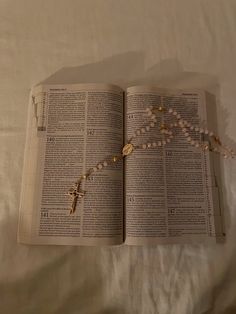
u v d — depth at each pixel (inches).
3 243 14.1
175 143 15.1
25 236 14.0
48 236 13.9
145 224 14.0
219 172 15.1
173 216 14.2
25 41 17.5
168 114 15.4
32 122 15.4
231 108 16.1
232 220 14.5
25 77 16.8
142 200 14.2
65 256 13.9
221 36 17.5
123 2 18.3
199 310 13.1
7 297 13.3
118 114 15.3
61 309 13.2
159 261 13.9
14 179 15.0
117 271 13.7
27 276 13.6
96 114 15.2
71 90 15.6
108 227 13.9
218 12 18.0
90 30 17.8
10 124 15.9
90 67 17.0
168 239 13.9
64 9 18.2
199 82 16.6
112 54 17.2
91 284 13.5
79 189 14.3
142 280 13.6
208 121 15.7
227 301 13.3
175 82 16.6
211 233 14.2
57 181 14.5
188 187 14.6
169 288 13.5
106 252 14.0
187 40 17.5
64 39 17.6
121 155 14.8
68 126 15.1
